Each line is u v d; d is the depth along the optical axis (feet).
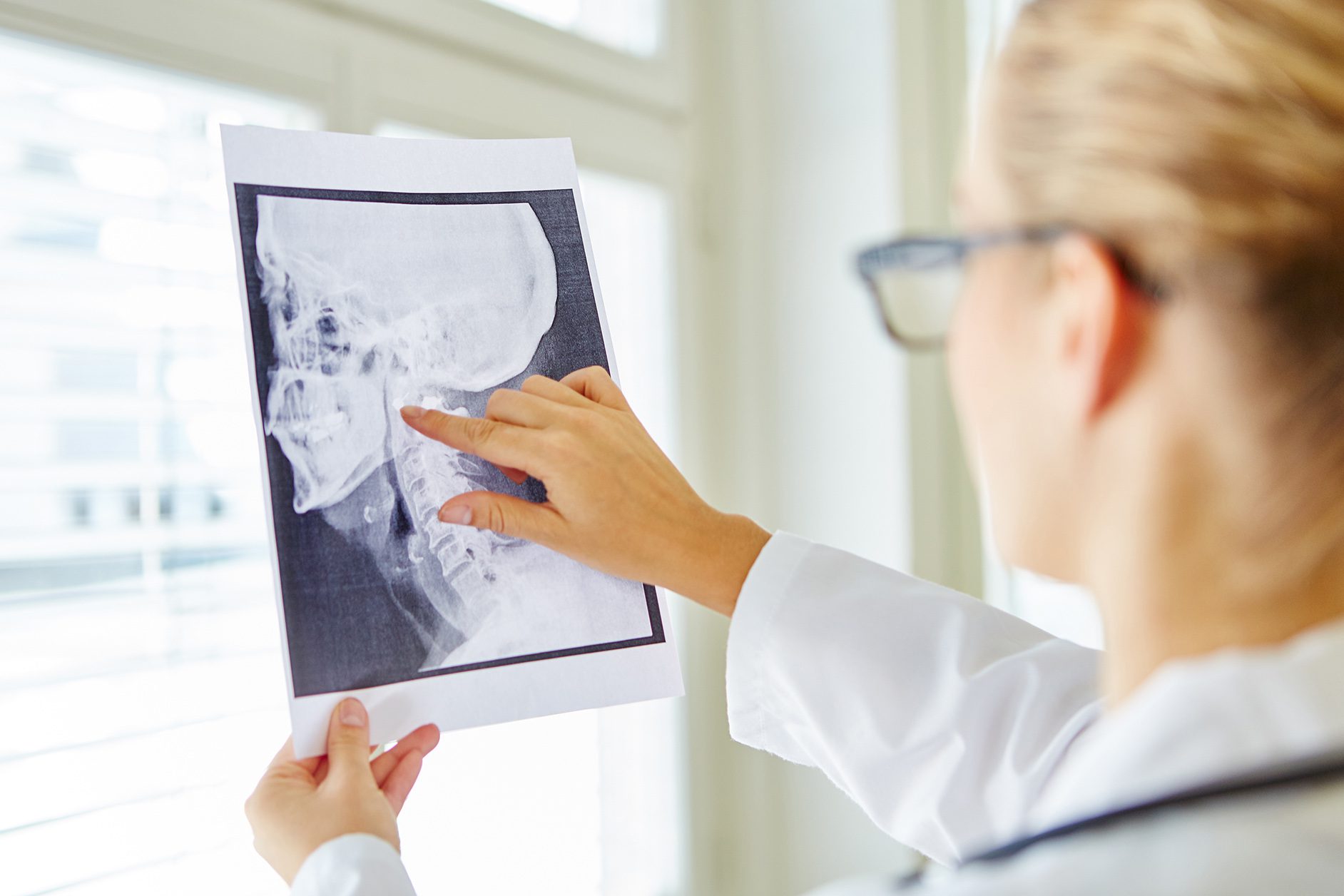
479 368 2.21
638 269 4.59
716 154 4.94
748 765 4.87
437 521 2.08
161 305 2.78
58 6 2.56
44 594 2.53
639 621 2.19
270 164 2.09
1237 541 1.00
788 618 2.22
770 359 5.00
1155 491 1.04
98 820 2.64
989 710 2.04
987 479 1.25
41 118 2.56
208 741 2.86
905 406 4.62
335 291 2.09
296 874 1.70
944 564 4.93
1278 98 0.98
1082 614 4.95
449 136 3.67
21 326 2.50
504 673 2.05
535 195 2.35
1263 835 0.84
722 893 4.81
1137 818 0.89
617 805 4.27
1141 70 1.03
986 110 1.20
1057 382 1.13
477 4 3.77
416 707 1.96
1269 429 0.98
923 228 4.83
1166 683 0.97
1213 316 1.00
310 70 3.20
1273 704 0.91
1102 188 1.03
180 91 2.88
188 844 2.81
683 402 4.72
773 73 4.94
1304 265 0.96
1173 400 1.03
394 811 1.91
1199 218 0.97
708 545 2.26
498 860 3.72
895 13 4.65
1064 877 0.87
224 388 2.91
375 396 2.09
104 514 2.66
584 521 2.11
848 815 4.71
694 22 4.84
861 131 4.71
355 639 1.95
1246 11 1.01
